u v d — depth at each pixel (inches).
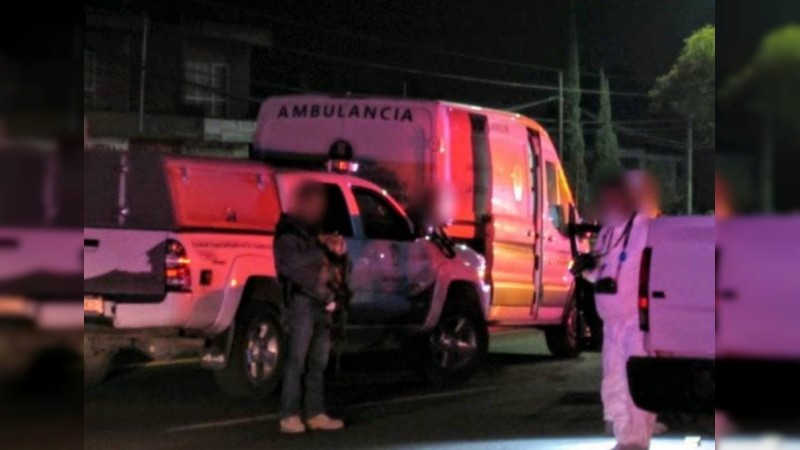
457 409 458.0
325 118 564.1
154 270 419.2
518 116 603.8
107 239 419.5
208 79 1576.0
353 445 377.4
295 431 397.4
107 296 417.4
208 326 431.8
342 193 478.6
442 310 517.0
